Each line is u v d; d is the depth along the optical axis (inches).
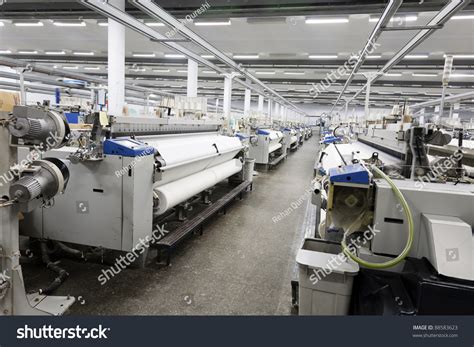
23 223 92.0
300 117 922.1
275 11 140.5
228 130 207.2
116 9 111.9
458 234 53.2
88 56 369.4
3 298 60.7
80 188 86.7
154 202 99.6
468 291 48.1
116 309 74.5
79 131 90.8
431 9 123.0
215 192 174.4
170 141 122.7
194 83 265.0
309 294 63.5
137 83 544.1
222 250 111.9
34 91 395.2
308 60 322.3
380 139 124.5
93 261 96.9
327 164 120.0
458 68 298.0
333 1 129.6
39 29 260.5
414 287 53.1
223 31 236.8
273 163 311.6
